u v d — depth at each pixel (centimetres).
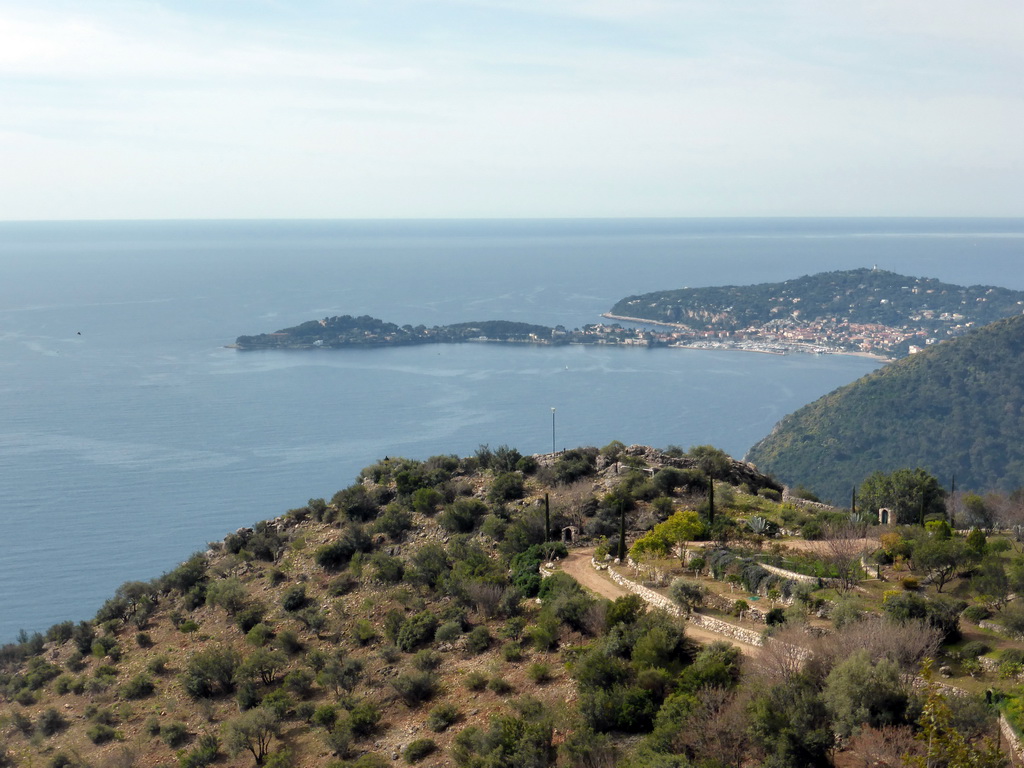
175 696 5197
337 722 4328
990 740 2636
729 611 4394
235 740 4312
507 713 3931
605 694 3678
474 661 4631
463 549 5956
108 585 14212
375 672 4819
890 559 4888
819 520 5947
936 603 3912
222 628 5912
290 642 5347
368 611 5575
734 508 6425
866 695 3095
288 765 4091
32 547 16025
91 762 4650
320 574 6266
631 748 3375
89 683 5512
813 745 2981
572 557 5738
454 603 5284
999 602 4050
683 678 3616
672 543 5462
